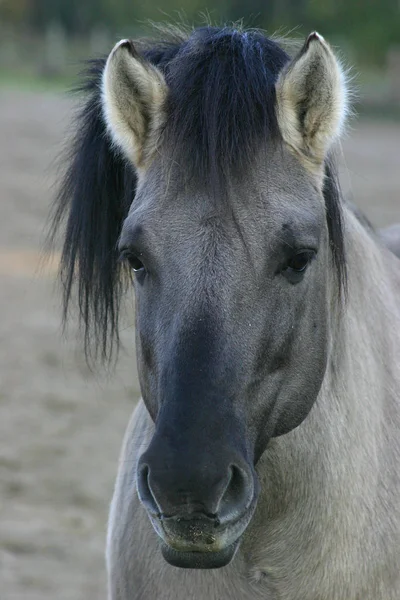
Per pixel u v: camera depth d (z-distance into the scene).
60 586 9.55
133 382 15.38
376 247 6.39
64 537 10.54
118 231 5.54
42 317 18.69
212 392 4.37
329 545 5.30
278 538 5.30
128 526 5.60
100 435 13.29
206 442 4.27
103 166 5.45
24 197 29.72
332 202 5.16
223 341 4.46
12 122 44.78
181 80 4.91
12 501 11.30
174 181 4.71
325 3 66.38
